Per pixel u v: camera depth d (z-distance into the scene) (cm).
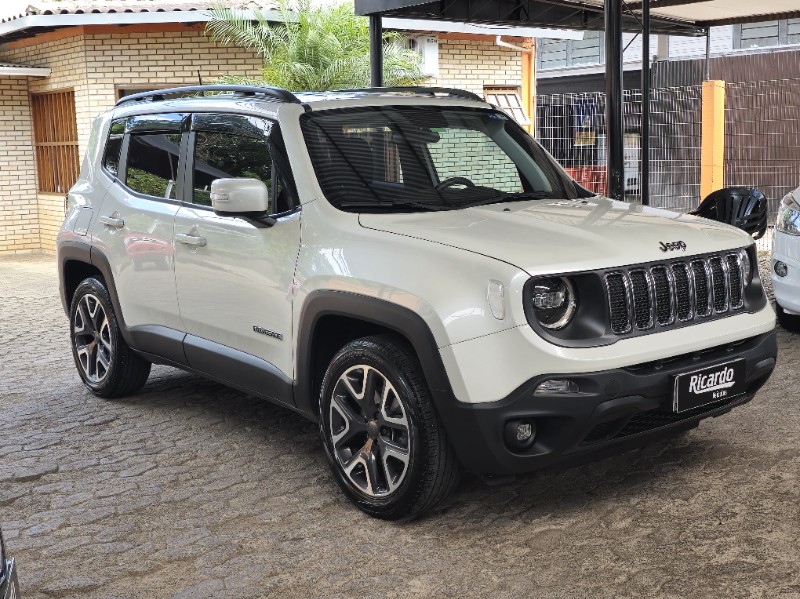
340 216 405
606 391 346
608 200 466
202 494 427
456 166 455
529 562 347
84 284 584
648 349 358
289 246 419
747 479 419
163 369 671
